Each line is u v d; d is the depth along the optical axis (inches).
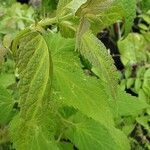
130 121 15.3
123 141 11.8
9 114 11.4
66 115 11.4
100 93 9.6
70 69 9.6
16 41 8.2
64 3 8.1
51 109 8.2
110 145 11.6
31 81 7.4
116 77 7.7
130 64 18.9
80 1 7.9
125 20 9.9
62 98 9.6
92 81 9.7
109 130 11.7
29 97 7.4
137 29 22.4
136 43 19.6
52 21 8.2
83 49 7.7
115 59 20.9
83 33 7.3
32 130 8.3
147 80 17.3
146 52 19.6
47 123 10.0
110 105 10.5
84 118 11.6
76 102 9.6
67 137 11.7
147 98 16.9
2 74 12.4
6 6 15.6
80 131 11.6
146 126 16.4
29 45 7.5
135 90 17.4
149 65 19.1
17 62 7.5
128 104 11.7
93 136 11.6
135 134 17.6
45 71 7.5
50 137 10.2
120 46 19.4
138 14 21.2
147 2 17.7
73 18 8.0
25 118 7.5
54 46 9.8
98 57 7.7
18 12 14.9
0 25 13.9
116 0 8.9
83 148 11.6
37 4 15.6
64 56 9.7
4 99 11.4
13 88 12.0
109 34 20.5
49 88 7.6
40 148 10.2
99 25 9.0
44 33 7.8
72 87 9.6
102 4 7.4
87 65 11.9
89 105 9.6
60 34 9.6
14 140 10.0
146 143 17.2
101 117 9.6
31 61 7.5
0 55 8.6
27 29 8.1
